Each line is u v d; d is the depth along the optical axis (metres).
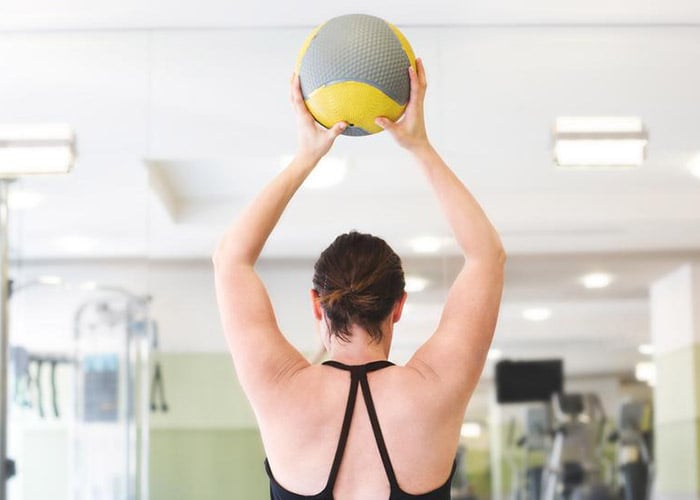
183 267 3.28
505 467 2.97
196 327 3.20
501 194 3.35
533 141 3.43
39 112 3.53
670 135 3.43
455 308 1.22
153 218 3.35
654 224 3.26
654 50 3.53
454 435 1.19
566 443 2.99
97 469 3.10
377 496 1.15
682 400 3.03
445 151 3.44
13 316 3.23
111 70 3.57
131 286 3.25
